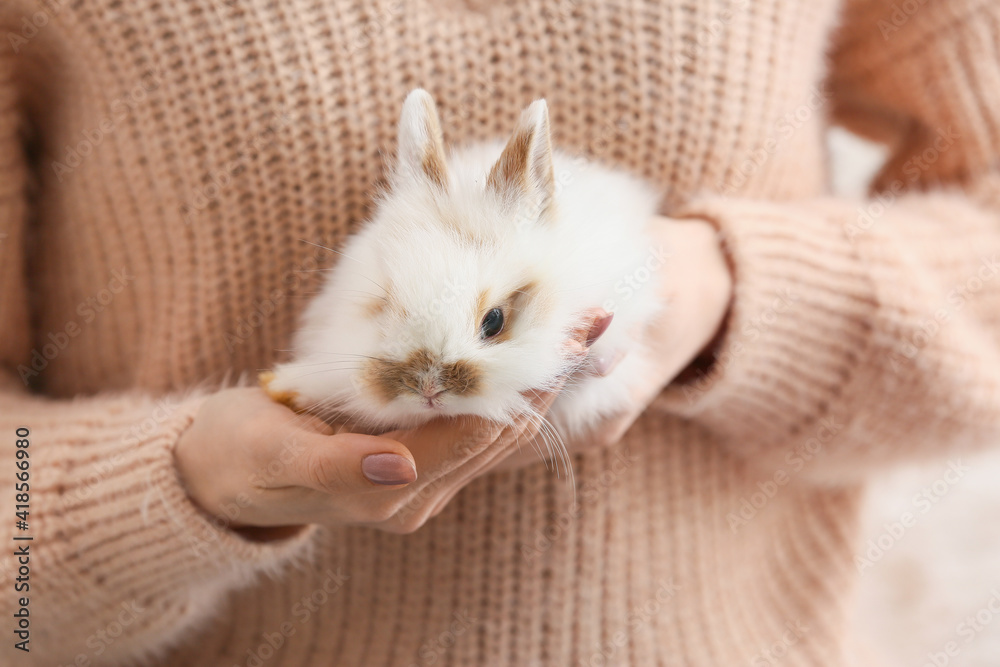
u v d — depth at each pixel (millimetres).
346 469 381
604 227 421
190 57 455
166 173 465
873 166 711
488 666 502
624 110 477
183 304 478
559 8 467
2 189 485
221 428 419
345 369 402
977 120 519
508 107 474
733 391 476
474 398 388
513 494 489
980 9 506
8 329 504
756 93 489
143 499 433
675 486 507
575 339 403
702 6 472
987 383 486
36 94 493
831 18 525
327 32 459
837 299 472
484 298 393
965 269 498
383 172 469
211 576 456
